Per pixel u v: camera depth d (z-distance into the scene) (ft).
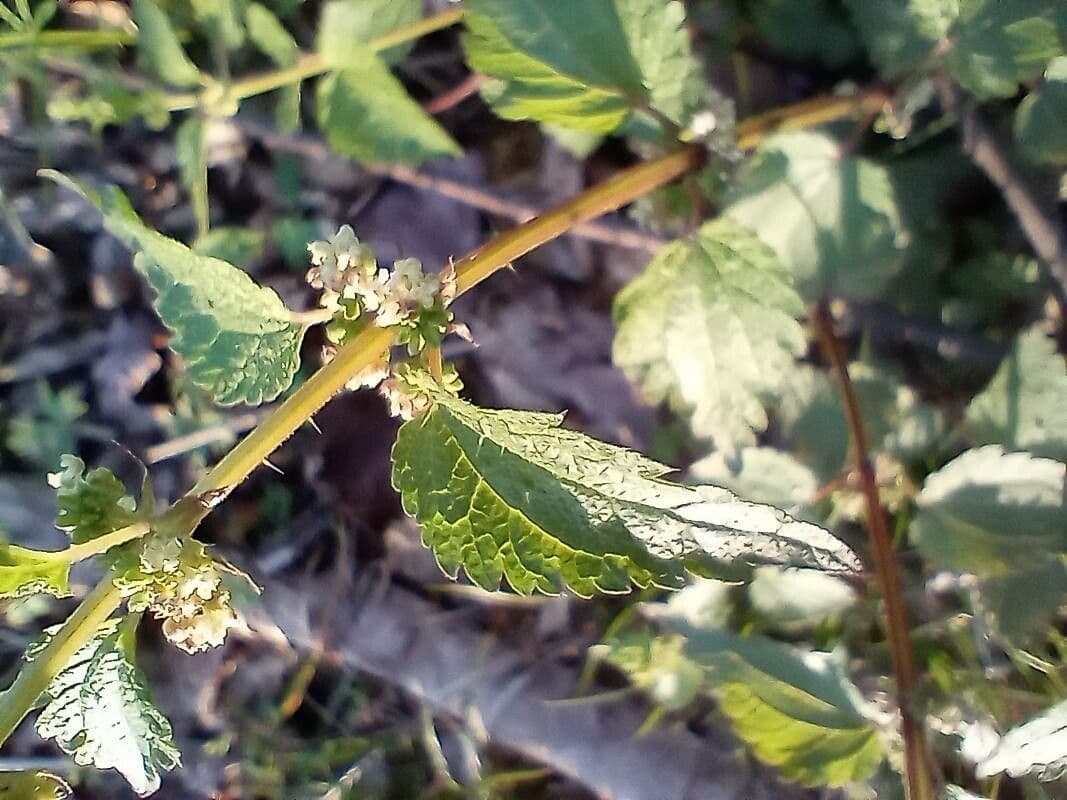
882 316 0.56
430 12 0.61
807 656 0.47
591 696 0.62
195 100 0.50
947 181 0.55
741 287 0.44
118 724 0.30
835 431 0.52
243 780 0.64
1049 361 0.48
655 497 0.27
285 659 0.66
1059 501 0.47
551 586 0.28
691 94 0.42
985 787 0.53
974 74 0.46
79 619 0.29
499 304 0.64
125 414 0.65
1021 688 0.54
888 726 0.45
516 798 0.64
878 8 0.48
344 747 0.65
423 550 0.65
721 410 0.47
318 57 0.48
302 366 0.64
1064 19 0.44
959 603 0.56
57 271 0.65
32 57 0.54
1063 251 0.50
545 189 0.62
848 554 0.27
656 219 0.50
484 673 0.64
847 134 0.52
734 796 0.60
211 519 0.65
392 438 0.64
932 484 0.48
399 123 0.48
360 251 0.32
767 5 0.56
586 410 0.62
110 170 0.65
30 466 0.64
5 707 0.28
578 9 0.40
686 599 0.56
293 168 0.64
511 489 0.29
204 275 0.30
